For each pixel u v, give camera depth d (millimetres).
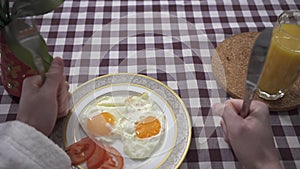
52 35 1092
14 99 928
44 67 743
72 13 1164
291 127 895
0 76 972
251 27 1138
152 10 1177
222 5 1208
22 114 754
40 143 691
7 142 672
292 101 940
